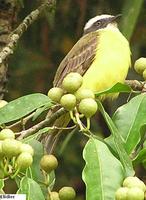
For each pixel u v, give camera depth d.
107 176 6.48
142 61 7.99
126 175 6.61
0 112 7.14
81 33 14.58
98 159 6.58
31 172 7.45
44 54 14.37
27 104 7.18
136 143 7.26
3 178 6.54
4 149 6.51
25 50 13.96
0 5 11.05
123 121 7.43
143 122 7.38
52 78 14.31
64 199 7.11
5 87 10.88
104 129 14.35
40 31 14.48
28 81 14.11
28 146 6.61
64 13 14.50
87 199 6.32
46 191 7.32
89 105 6.90
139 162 7.11
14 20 11.16
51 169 7.16
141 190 6.21
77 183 14.27
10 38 10.43
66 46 14.61
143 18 14.20
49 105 7.30
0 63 9.98
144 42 14.43
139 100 7.55
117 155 6.96
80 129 6.89
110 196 6.37
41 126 7.42
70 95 6.98
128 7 11.21
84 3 14.37
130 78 13.95
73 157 14.15
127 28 11.20
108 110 12.87
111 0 14.59
